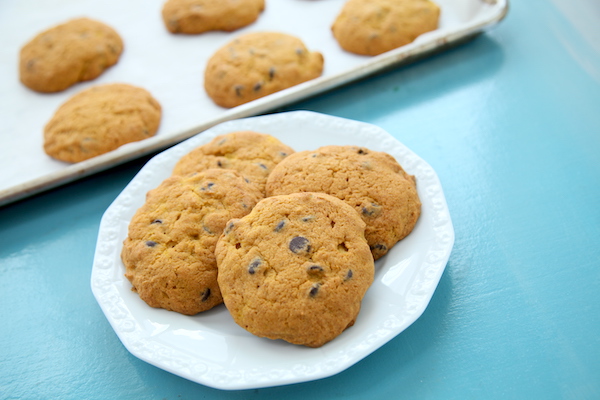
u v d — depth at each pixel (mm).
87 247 416
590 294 368
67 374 365
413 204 374
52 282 401
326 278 339
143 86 502
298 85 462
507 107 461
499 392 342
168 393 353
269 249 346
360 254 348
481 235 396
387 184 375
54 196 442
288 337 335
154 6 565
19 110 494
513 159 431
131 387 357
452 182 422
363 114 470
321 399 344
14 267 410
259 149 409
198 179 387
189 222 369
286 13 543
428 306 369
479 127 451
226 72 478
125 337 348
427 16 507
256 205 366
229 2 531
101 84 508
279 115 431
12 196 427
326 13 539
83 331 379
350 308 337
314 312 333
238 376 330
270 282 338
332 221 355
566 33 506
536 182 417
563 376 344
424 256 361
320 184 376
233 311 341
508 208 406
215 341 346
